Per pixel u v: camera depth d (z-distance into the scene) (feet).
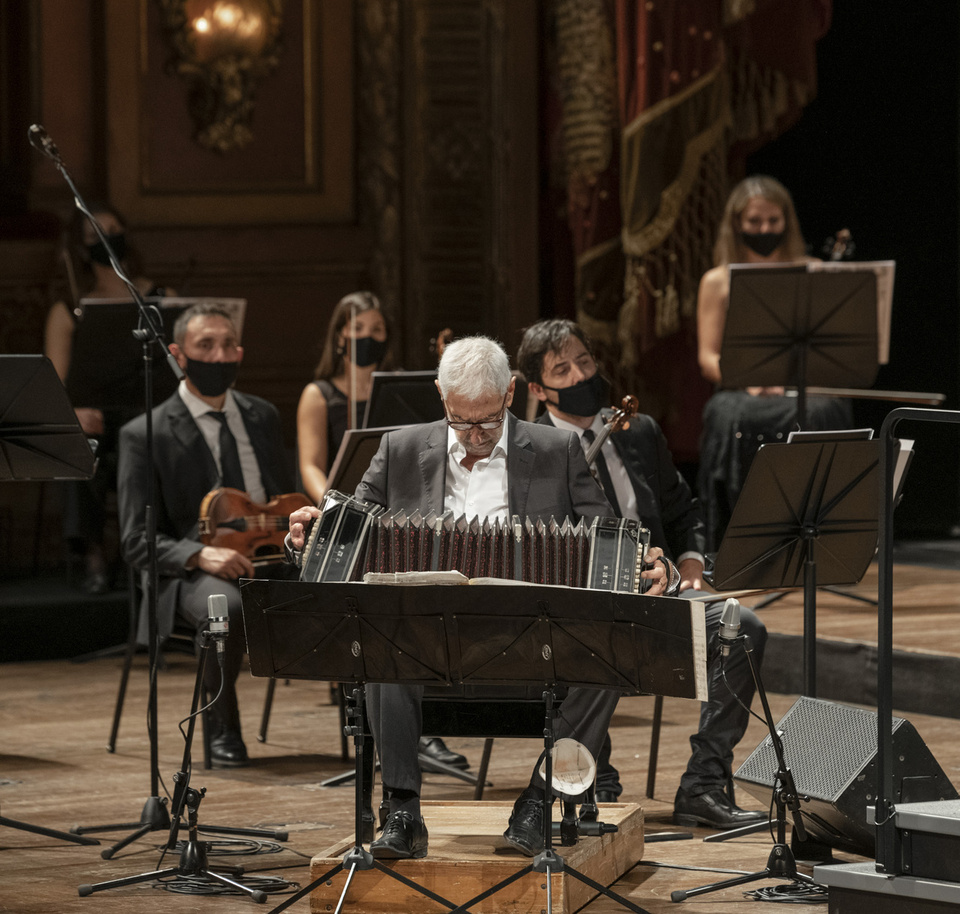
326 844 43.01
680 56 90.22
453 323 101.19
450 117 100.63
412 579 32.50
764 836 43.70
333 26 99.91
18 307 94.48
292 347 100.17
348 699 34.78
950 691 59.77
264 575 55.67
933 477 99.91
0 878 39.75
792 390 74.84
